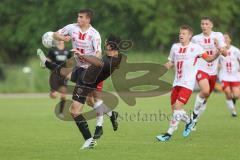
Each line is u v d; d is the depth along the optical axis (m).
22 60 154.12
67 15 142.38
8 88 112.50
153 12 142.00
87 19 40.19
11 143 41.44
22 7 152.12
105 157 35.03
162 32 138.50
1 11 152.62
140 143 40.84
